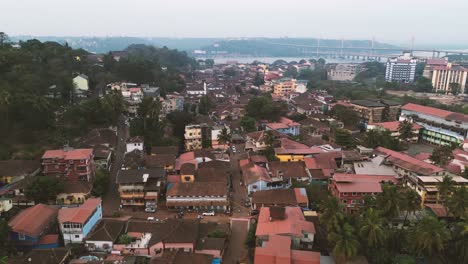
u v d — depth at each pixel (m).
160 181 101.12
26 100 123.62
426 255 73.75
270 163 115.81
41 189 90.62
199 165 117.31
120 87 180.62
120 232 80.69
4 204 84.69
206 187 97.94
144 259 74.25
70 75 174.00
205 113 193.62
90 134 130.00
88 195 95.88
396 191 76.56
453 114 158.75
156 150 124.56
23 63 155.75
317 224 83.19
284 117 183.00
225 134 141.38
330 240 69.12
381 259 70.50
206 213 94.12
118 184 105.31
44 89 146.88
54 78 159.75
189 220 84.31
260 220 81.81
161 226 82.88
